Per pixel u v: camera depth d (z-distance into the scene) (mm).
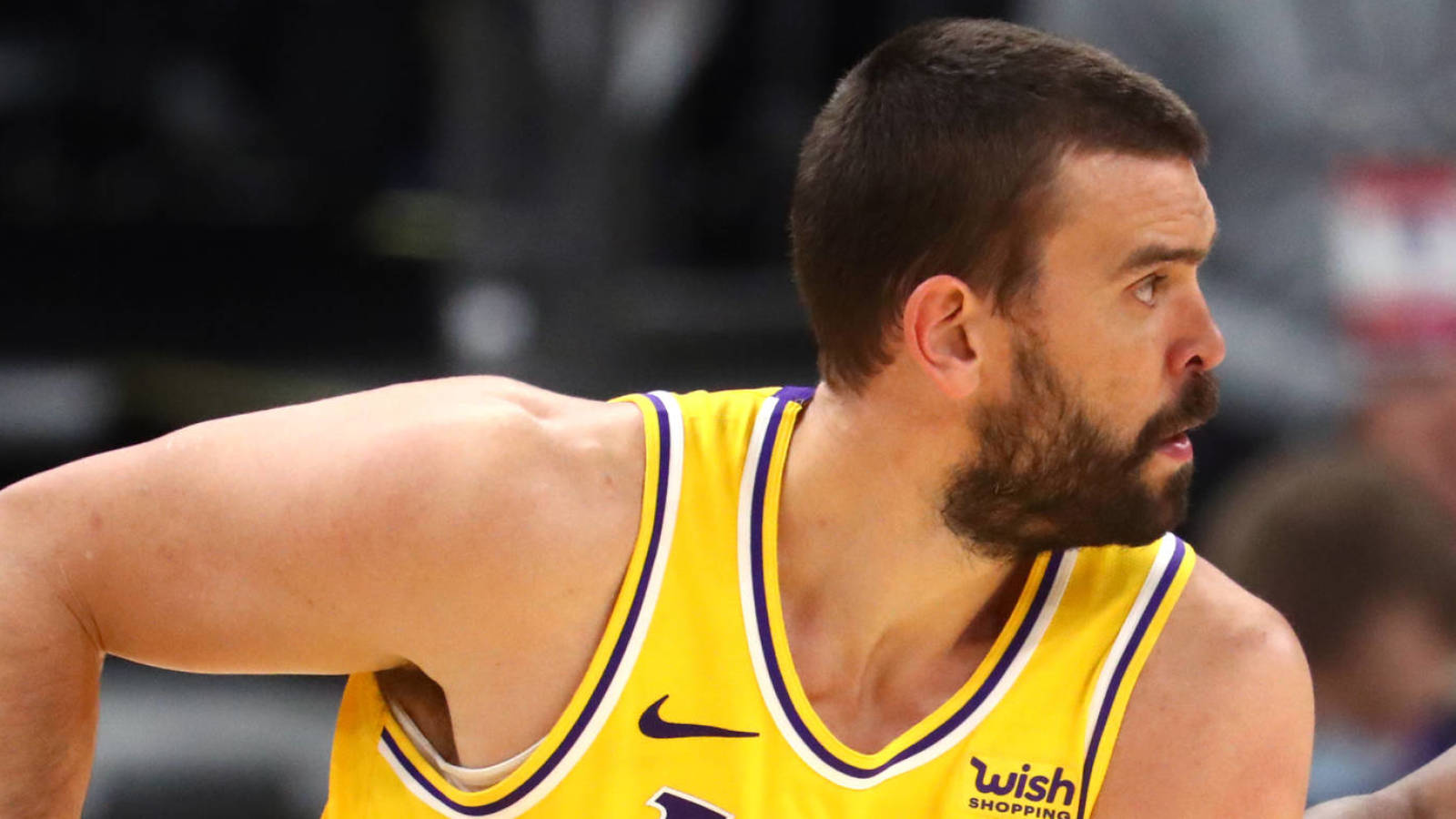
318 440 5559
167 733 15273
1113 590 5773
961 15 24734
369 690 5934
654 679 5574
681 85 21156
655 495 5688
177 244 26906
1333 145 14117
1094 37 14750
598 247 21125
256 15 27297
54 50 26312
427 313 26891
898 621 5734
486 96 20797
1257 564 8531
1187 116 5516
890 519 5648
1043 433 5516
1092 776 5645
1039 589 5812
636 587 5609
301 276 27312
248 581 5473
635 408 5902
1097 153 5367
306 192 27672
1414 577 8242
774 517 5695
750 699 5574
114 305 26094
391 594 5469
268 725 15781
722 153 27500
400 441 5504
